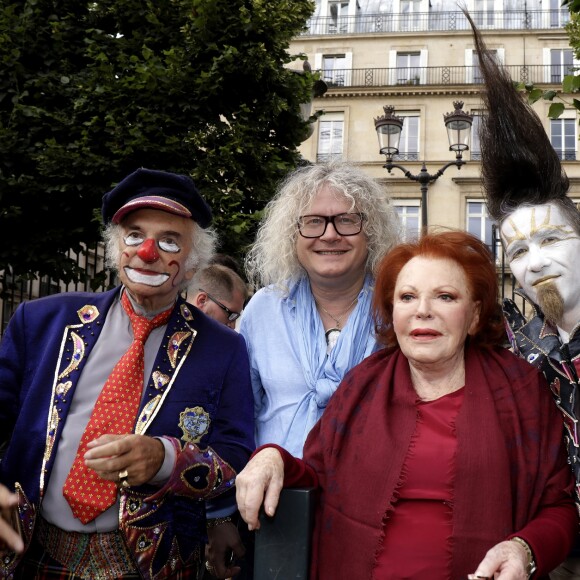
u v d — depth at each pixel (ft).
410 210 68.80
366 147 71.10
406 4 79.15
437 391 5.80
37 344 6.25
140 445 5.43
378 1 79.51
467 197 68.03
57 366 6.14
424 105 70.90
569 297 6.64
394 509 5.39
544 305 6.68
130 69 22.90
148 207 6.32
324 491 5.72
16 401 6.19
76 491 5.77
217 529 7.31
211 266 11.19
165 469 5.73
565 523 5.19
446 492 5.31
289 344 7.61
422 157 69.31
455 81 72.28
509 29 73.92
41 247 22.29
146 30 23.93
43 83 22.36
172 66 22.08
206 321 6.84
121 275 6.41
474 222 67.67
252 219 22.43
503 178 7.39
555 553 4.93
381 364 6.12
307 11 25.22
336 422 5.85
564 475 5.43
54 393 6.02
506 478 5.21
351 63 75.41
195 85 22.79
